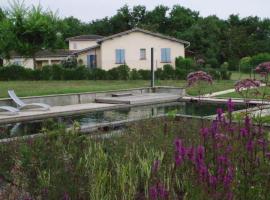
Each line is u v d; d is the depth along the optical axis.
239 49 50.78
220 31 54.34
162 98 20.25
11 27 34.28
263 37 61.56
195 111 16.67
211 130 4.16
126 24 71.56
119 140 6.94
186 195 3.75
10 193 4.77
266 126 7.61
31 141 6.79
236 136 4.43
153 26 61.09
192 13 67.94
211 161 3.94
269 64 7.87
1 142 7.27
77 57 40.00
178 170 4.33
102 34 72.25
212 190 3.17
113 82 31.09
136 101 18.94
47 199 4.49
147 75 34.28
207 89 23.45
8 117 14.07
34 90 22.88
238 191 3.55
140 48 37.97
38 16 34.88
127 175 4.74
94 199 4.29
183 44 39.72
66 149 6.14
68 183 4.70
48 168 5.35
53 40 35.97
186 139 6.27
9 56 36.09
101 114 16.44
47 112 15.57
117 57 37.22
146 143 6.36
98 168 5.09
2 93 21.19
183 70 33.75
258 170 3.77
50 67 33.97
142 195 4.46
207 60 44.38
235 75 36.50
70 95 19.33
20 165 5.61
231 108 4.49
